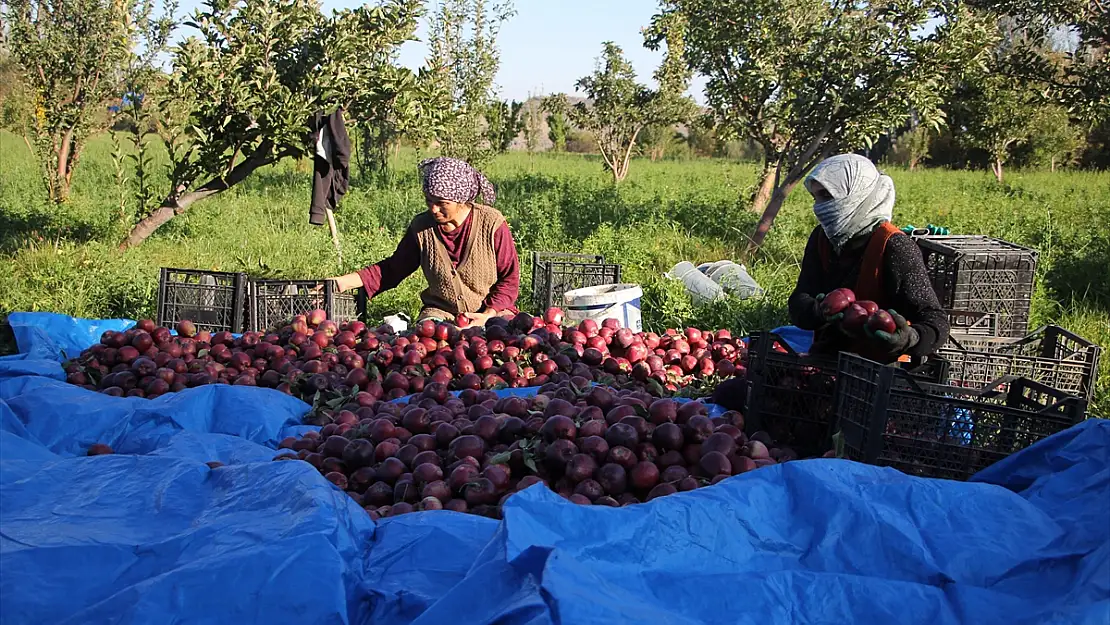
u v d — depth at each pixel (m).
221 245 13.13
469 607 2.41
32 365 5.68
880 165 45.47
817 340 4.73
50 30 16.22
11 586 2.54
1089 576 2.55
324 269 11.02
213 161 11.97
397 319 7.62
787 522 2.89
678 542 2.71
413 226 7.23
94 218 14.28
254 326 7.20
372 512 3.57
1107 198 21.84
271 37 11.91
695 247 13.93
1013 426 3.74
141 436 4.53
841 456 4.04
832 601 2.57
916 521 2.86
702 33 15.10
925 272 4.29
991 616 2.51
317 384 5.34
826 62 13.65
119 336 5.94
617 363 5.89
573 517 2.64
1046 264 11.86
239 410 4.83
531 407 4.33
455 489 3.73
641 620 2.22
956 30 13.21
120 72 17.09
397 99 12.24
